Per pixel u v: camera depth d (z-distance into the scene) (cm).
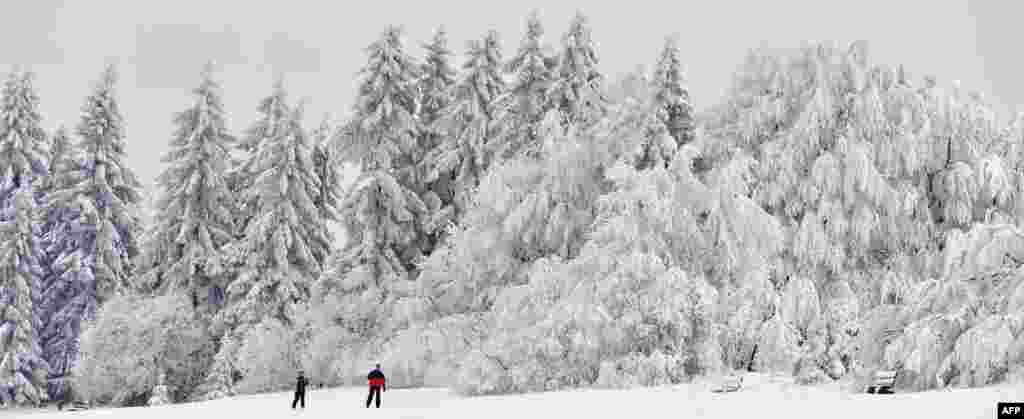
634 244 2375
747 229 2497
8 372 3450
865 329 1872
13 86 4000
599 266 2369
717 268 2512
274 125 3859
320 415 1905
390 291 3081
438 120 3528
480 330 2766
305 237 3722
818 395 1656
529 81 3422
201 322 3553
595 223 2527
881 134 2800
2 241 3650
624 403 1736
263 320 3195
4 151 3950
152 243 3684
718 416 1439
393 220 3378
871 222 2678
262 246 3534
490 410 1762
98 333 3309
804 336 2461
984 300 1714
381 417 1769
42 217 3869
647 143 2845
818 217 2677
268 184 3572
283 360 3120
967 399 1373
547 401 1873
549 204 2830
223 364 3222
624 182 2483
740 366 2433
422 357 2719
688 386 2016
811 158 2814
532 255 2878
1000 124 3012
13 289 3541
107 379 3288
